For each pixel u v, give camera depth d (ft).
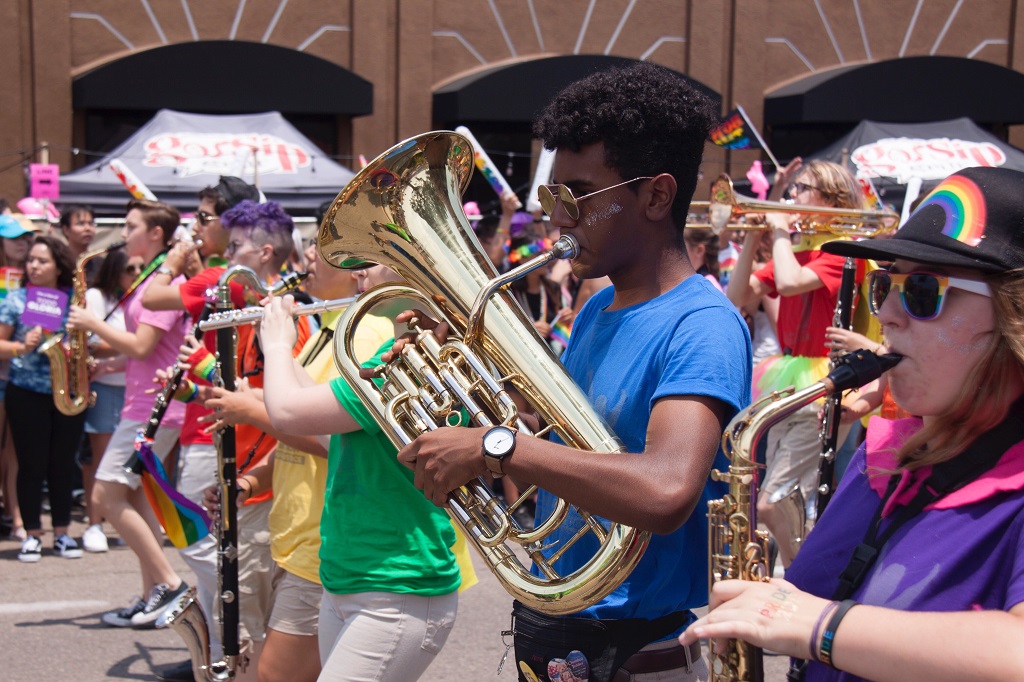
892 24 43.32
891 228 14.82
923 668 4.12
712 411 5.74
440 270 6.93
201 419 10.55
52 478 20.22
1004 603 4.43
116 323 19.76
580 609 5.99
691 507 5.46
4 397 20.97
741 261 15.85
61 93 36.70
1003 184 4.68
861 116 40.78
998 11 43.86
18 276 20.80
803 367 14.58
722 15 41.93
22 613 16.83
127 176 26.05
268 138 31.42
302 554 9.87
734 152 40.98
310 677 10.04
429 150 7.09
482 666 14.44
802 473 14.25
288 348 8.80
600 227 6.31
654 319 6.26
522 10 40.75
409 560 8.36
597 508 5.52
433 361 6.66
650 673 6.43
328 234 7.41
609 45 41.55
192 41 36.70
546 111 6.55
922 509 4.77
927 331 4.72
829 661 4.35
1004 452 4.62
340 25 39.52
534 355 6.21
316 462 9.91
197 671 10.71
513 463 5.67
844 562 5.08
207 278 15.89
